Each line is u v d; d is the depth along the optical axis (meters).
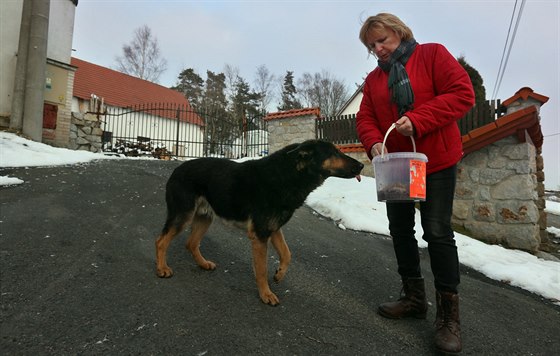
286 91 55.19
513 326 2.81
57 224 3.86
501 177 5.87
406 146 2.42
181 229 3.03
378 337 2.35
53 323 2.14
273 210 2.74
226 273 3.19
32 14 9.07
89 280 2.73
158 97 28.58
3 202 4.34
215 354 2.00
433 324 2.57
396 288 3.24
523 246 5.63
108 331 2.12
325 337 2.30
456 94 2.18
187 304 2.54
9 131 8.83
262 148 13.83
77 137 11.44
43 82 9.34
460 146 2.37
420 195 2.13
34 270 2.79
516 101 6.97
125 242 3.61
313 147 2.89
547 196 20.09
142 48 43.09
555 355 2.42
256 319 2.43
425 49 2.39
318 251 4.09
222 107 47.50
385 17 2.41
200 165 3.17
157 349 1.99
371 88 2.69
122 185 6.09
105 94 24.03
